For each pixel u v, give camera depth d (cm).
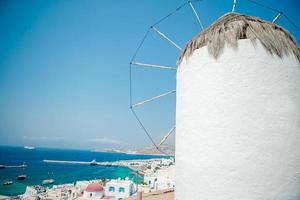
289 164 439
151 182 4409
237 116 452
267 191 428
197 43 522
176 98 588
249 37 470
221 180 448
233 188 439
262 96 450
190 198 486
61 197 4000
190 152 498
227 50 475
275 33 486
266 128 443
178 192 529
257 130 442
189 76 523
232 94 460
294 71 473
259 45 464
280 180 432
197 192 473
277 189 430
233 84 462
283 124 447
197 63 509
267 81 455
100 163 12900
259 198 427
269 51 464
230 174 443
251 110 448
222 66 475
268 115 446
